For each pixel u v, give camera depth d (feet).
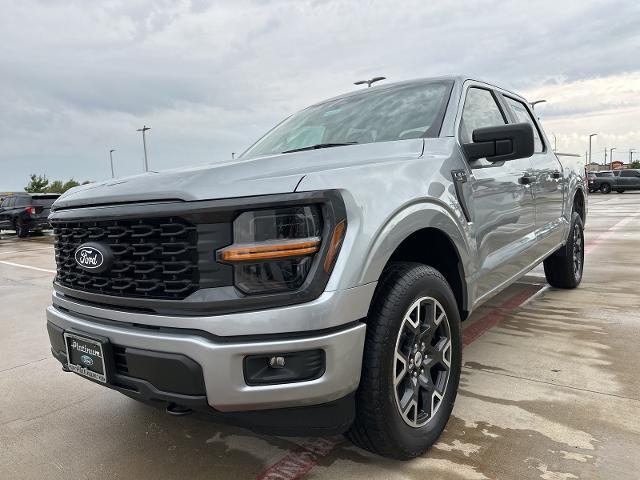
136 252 6.48
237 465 7.66
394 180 7.12
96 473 7.65
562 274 17.01
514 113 12.88
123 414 9.66
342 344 6.04
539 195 13.05
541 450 7.46
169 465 7.77
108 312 6.84
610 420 8.24
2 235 69.72
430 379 7.64
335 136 10.05
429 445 7.46
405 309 6.88
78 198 7.27
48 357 13.32
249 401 5.88
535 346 11.94
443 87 10.21
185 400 6.06
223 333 5.84
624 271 20.72
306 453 7.86
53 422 9.43
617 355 11.12
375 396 6.56
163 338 6.08
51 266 32.48
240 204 5.87
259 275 5.89
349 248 6.13
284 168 6.94
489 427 8.21
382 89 11.08
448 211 8.07
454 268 8.71
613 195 99.91
